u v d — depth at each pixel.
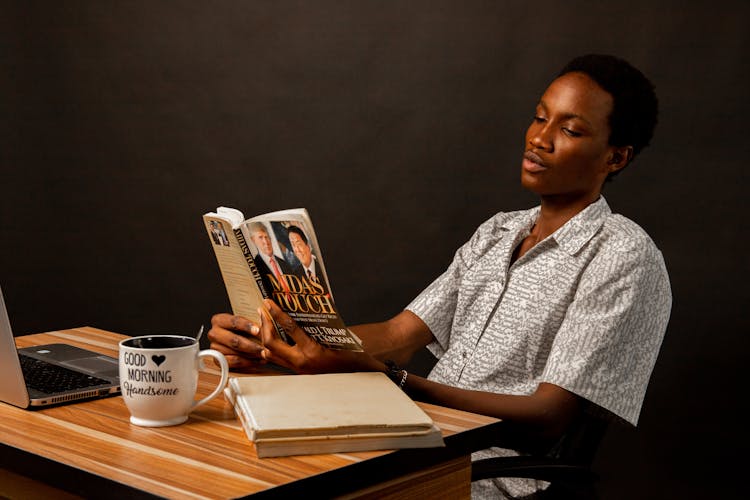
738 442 2.24
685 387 2.30
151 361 1.17
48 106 3.23
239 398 1.21
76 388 1.33
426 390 1.50
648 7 2.29
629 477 2.38
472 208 2.63
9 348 1.23
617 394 1.60
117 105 3.14
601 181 1.80
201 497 0.94
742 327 2.23
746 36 2.16
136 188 3.15
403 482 1.14
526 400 1.55
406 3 2.67
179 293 3.13
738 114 2.19
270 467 1.04
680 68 2.26
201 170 3.05
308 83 2.85
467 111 2.61
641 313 1.64
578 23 2.40
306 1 2.82
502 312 1.80
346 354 1.44
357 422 1.11
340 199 2.84
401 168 2.73
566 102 1.74
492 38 2.54
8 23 3.22
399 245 2.76
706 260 2.26
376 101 2.75
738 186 2.21
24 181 3.28
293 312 1.42
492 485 1.68
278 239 1.36
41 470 1.07
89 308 3.27
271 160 2.94
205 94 3.01
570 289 1.71
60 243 3.28
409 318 2.01
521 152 2.54
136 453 1.08
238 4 2.93
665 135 2.29
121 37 3.11
